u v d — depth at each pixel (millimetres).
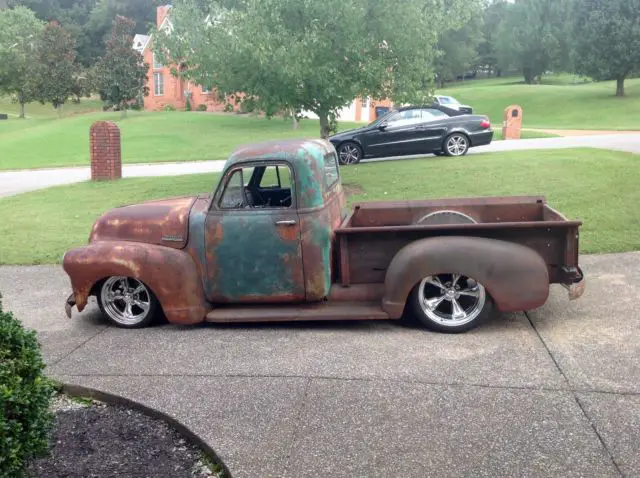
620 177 11953
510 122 23812
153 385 4625
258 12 11656
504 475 3314
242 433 3869
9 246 10188
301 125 38969
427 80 13219
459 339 5258
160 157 25734
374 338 5375
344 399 4238
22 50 60406
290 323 5914
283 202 5945
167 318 5801
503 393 4207
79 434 4035
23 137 38531
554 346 4992
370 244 5629
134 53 50031
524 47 77750
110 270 5836
